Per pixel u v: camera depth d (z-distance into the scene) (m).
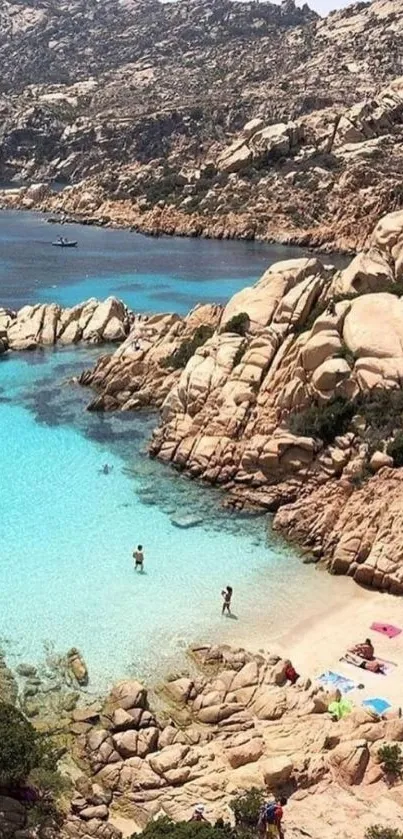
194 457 56.94
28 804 28.81
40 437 63.91
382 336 55.66
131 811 29.02
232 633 39.81
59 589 43.09
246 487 54.25
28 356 87.94
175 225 196.88
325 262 159.75
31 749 29.27
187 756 30.91
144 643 38.94
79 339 94.19
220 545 48.22
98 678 36.47
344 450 52.00
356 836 26.86
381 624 40.38
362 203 177.62
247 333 65.25
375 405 53.16
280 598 42.84
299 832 27.00
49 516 51.06
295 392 55.62
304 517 49.47
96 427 66.44
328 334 57.00
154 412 70.06
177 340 76.25
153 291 125.62
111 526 50.00
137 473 57.59
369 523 45.94
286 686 35.16
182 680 35.62
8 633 39.47
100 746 31.78
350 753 30.05
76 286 128.88
